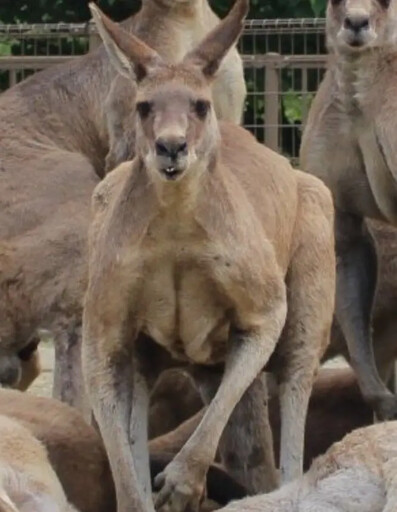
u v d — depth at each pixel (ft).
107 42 31.63
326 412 39.75
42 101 46.24
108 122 44.62
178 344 32.55
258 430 35.14
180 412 40.14
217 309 31.81
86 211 42.91
